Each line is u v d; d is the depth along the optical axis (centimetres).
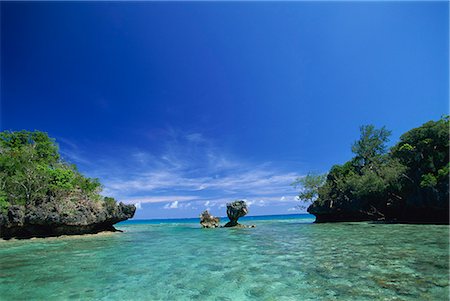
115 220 3650
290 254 1473
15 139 4059
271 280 961
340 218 5091
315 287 859
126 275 1088
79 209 3175
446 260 1163
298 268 1124
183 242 2269
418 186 3391
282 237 2431
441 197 3061
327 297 767
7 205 2748
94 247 2017
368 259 1234
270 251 1606
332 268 1095
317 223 4853
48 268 1246
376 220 4441
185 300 785
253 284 920
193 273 1101
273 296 793
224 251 1670
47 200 3098
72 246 2105
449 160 3225
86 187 3709
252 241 2192
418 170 3466
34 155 3634
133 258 1488
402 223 3438
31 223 2789
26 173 3127
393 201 4003
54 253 1730
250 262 1293
